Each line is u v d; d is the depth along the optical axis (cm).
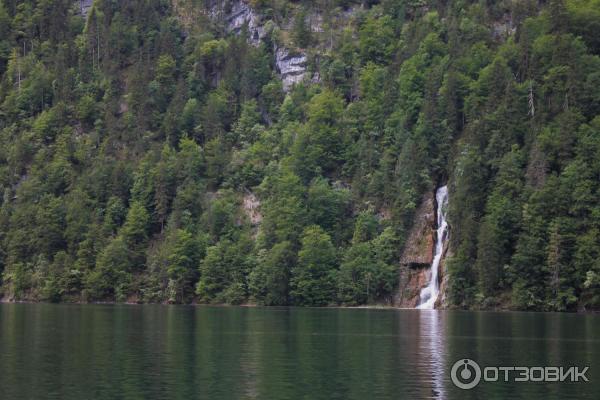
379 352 7700
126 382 5991
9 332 9669
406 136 19188
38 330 9969
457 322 11662
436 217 18012
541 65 18500
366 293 17312
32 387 5784
